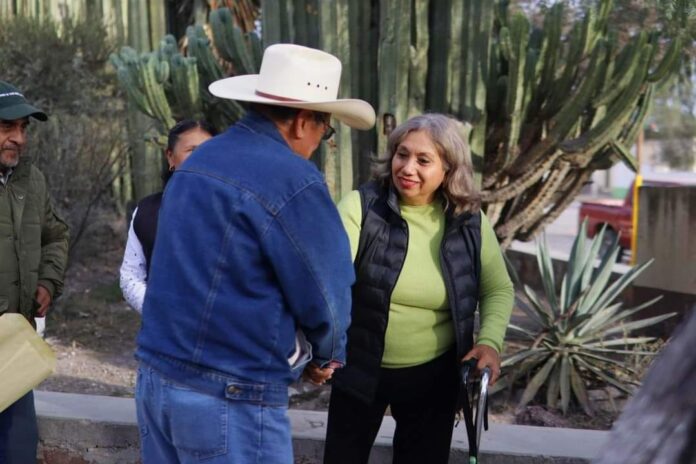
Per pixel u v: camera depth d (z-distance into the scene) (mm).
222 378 2514
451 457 4086
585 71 6332
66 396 4648
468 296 3277
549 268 5992
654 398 1447
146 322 2633
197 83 6926
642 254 7523
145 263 3520
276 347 2551
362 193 3305
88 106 9062
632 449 1435
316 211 2539
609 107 6520
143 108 7109
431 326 3283
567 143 6594
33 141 8406
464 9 6383
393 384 3328
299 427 4297
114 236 10383
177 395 2543
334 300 2551
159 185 9711
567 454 4047
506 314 3369
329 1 6512
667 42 6824
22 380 3271
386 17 6383
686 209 7004
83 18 10656
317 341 2609
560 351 5562
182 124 3602
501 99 6609
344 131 6488
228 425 2520
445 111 6496
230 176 2557
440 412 3424
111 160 9852
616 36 6277
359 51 6664
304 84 2680
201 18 10055
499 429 4363
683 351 1447
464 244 3289
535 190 7199
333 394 3404
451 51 6430
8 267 3541
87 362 6422
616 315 6332
